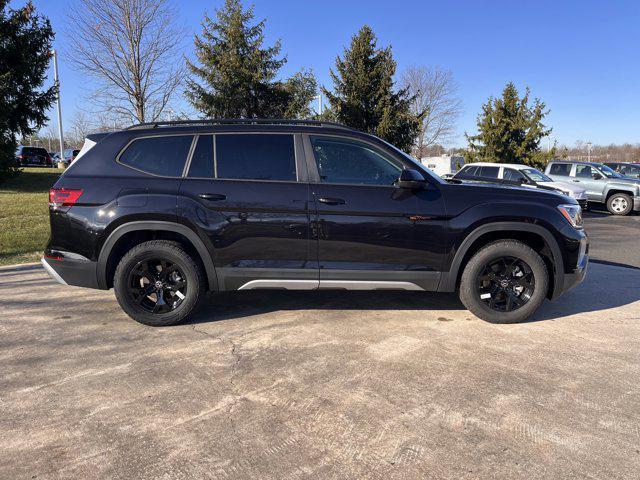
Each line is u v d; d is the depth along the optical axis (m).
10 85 16.58
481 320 4.29
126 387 3.01
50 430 2.53
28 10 17.23
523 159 23.00
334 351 3.58
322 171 4.05
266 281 4.04
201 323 4.21
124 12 17.69
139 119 19.19
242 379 3.12
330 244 3.98
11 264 6.48
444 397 2.88
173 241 4.07
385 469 2.22
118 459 2.29
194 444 2.41
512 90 23.12
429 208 3.99
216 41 19.14
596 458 2.30
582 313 4.53
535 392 2.95
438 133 40.12
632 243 9.16
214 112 19.23
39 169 27.09
